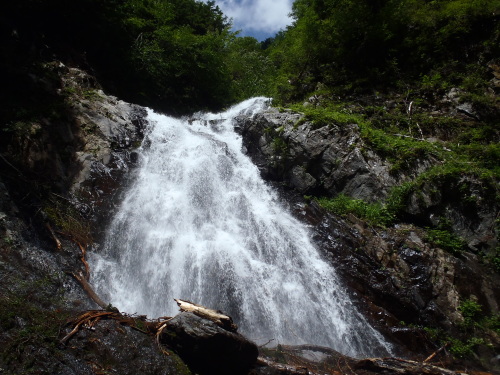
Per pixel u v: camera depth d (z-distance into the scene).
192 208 8.84
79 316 4.71
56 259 6.10
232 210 9.30
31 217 6.51
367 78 14.42
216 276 7.30
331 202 9.83
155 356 4.54
